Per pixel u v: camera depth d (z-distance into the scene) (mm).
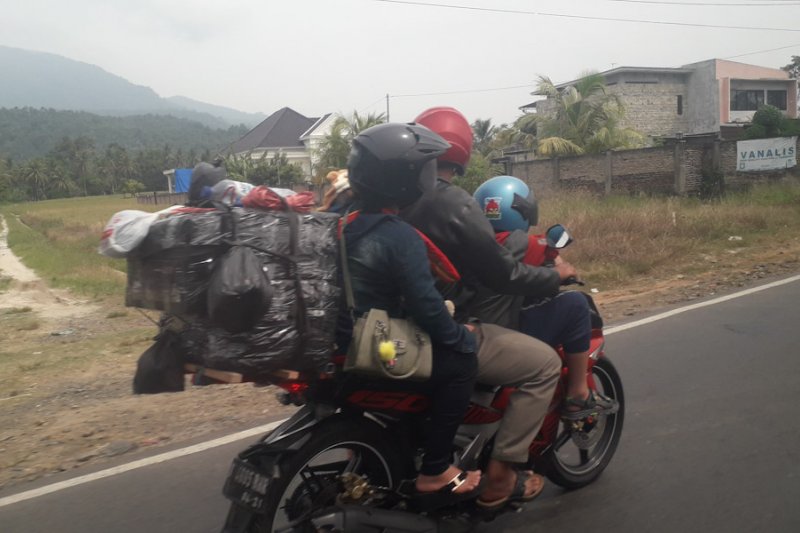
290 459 2746
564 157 23266
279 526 2818
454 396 2889
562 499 3764
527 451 3111
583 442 3801
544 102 39969
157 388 2701
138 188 98375
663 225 13203
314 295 2518
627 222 13438
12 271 20688
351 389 2844
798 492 3670
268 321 2426
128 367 7227
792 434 4348
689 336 6633
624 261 10828
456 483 3018
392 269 2695
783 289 8398
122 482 4258
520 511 3650
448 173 3229
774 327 6723
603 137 26734
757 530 3352
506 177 3406
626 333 6938
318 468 3094
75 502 4027
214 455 4578
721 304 7848
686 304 8016
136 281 2637
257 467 2729
